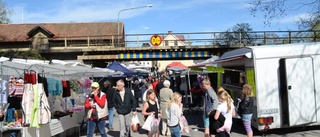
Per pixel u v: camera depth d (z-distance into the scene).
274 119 10.07
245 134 10.70
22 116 7.92
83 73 13.11
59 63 8.68
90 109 8.38
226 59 12.01
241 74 11.28
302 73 10.20
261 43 31.59
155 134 8.58
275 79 10.11
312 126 11.37
